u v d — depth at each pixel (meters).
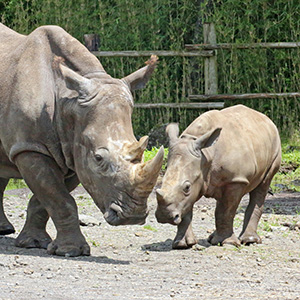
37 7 57.75
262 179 24.69
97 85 20.73
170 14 56.41
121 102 20.55
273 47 54.16
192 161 21.95
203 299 16.09
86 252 21.30
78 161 20.70
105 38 57.06
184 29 55.62
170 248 23.05
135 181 19.41
